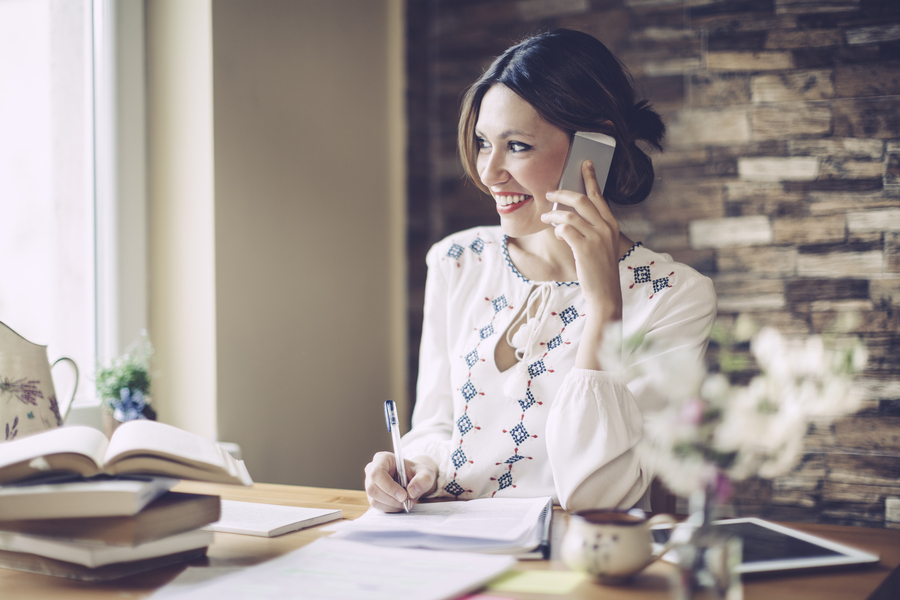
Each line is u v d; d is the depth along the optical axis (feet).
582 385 3.27
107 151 5.26
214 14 5.25
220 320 5.30
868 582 2.21
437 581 2.15
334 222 6.56
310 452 6.19
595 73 3.60
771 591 2.13
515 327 3.98
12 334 3.35
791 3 7.16
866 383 6.93
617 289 3.36
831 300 7.04
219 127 5.30
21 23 5.09
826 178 7.08
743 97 7.26
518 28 7.82
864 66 7.00
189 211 5.34
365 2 7.05
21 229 5.09
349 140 6.79
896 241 6.88
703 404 1.88
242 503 3.34
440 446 3.96
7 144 5.00
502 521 2.81
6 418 3.26
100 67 5.24
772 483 7.14
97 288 5.30
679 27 7.39
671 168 7.42
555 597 2.11
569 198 3.41
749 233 7.24
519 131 3.56
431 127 8.05
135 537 2.25
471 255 4.38
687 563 1.92
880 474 6.85
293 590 2.09
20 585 2.26
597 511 2.34
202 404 5.31
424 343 4.43
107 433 4.71
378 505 3.16
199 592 2.10
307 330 6.19
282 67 5.93
